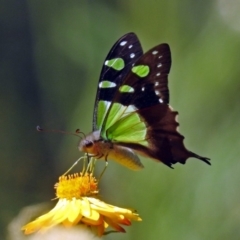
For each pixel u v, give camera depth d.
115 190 0.96
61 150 1.11
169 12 0.97
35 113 1.16
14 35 1.18
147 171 0.95
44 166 1.14
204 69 0.95
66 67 1.10
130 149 0.93
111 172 0.96
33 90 1.14
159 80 0.92
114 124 0.92
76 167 1.08
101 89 0.93
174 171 0.94
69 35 1.03
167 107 0.92
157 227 0.94
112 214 0.90
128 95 0.92
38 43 1.10
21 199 1.11
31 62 1.16
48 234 0.89
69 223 0.90
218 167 0.94
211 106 0.95
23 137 1.15
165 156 0.92
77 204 0.91
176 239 0.94
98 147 0.92
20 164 1.14
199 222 0.94
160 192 0.94
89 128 1.00
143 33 0.97
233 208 0.94
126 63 0.93
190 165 0.94
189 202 0.94
